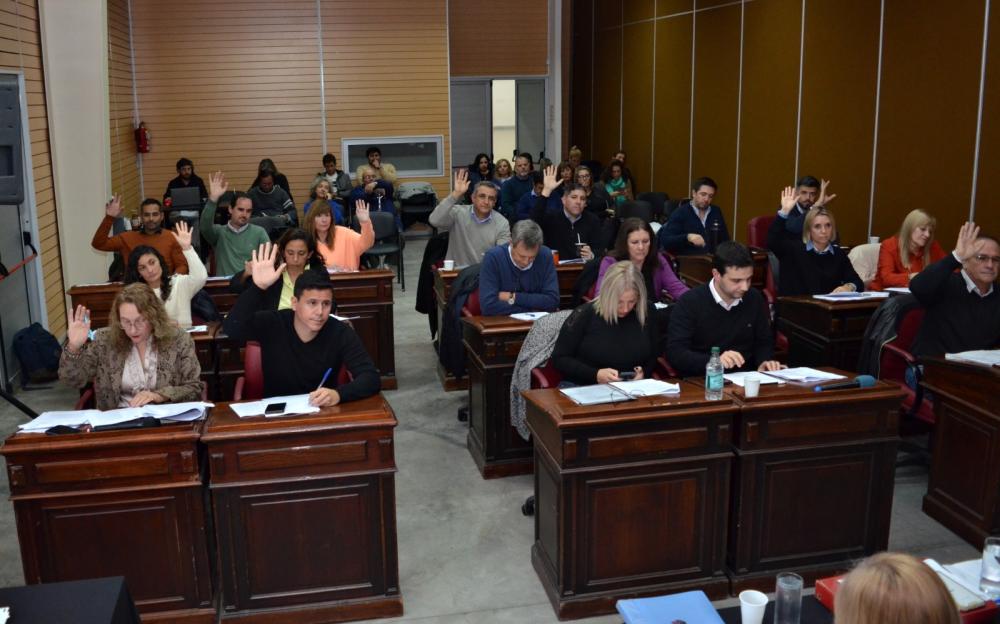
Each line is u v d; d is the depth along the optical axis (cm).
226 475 329
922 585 144
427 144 1359
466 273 571
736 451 351
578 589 350
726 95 1107
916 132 777
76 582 233
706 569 360
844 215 888
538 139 1584
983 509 407
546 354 441
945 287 467
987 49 691
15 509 321
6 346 663
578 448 335
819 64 912
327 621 348
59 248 843
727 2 1088
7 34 716
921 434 550
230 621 340
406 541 424
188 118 1275
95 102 834
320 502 340
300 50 1291
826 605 247
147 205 655
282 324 379
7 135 439
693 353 412
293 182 1327
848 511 367
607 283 409
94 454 321
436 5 1319
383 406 349
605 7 1462
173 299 515
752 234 734
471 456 532
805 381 365
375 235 1007
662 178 1305
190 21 1252
